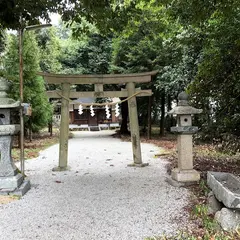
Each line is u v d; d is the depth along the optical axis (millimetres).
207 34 6555
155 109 17391
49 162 8102
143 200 4246
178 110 5066
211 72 6039
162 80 11969
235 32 5754
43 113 12938
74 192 4801
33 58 11953
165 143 12242
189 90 6398
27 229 3215
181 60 10438
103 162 8016
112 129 25156
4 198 4344
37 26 5629
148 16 7059
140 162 7270
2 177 4641
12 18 4695
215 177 4027
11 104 4711
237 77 5727
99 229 3186
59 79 6906
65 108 6957
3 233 3115
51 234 3072
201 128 6547
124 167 7125
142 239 2902
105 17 5199
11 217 3594
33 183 5500
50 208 3939
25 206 4027
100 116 26203
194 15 5559
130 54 12734
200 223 3238
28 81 11750
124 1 6129
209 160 7258
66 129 6945
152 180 5582
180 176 4988
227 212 3025
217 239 2721
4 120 4766
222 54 5875
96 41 18562
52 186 5246
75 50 20344
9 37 12484
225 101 6090
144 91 7277
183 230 3066
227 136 5930
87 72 19188
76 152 10312
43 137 16500
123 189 4938
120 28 5766
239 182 3646
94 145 12688
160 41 11844
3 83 4922
